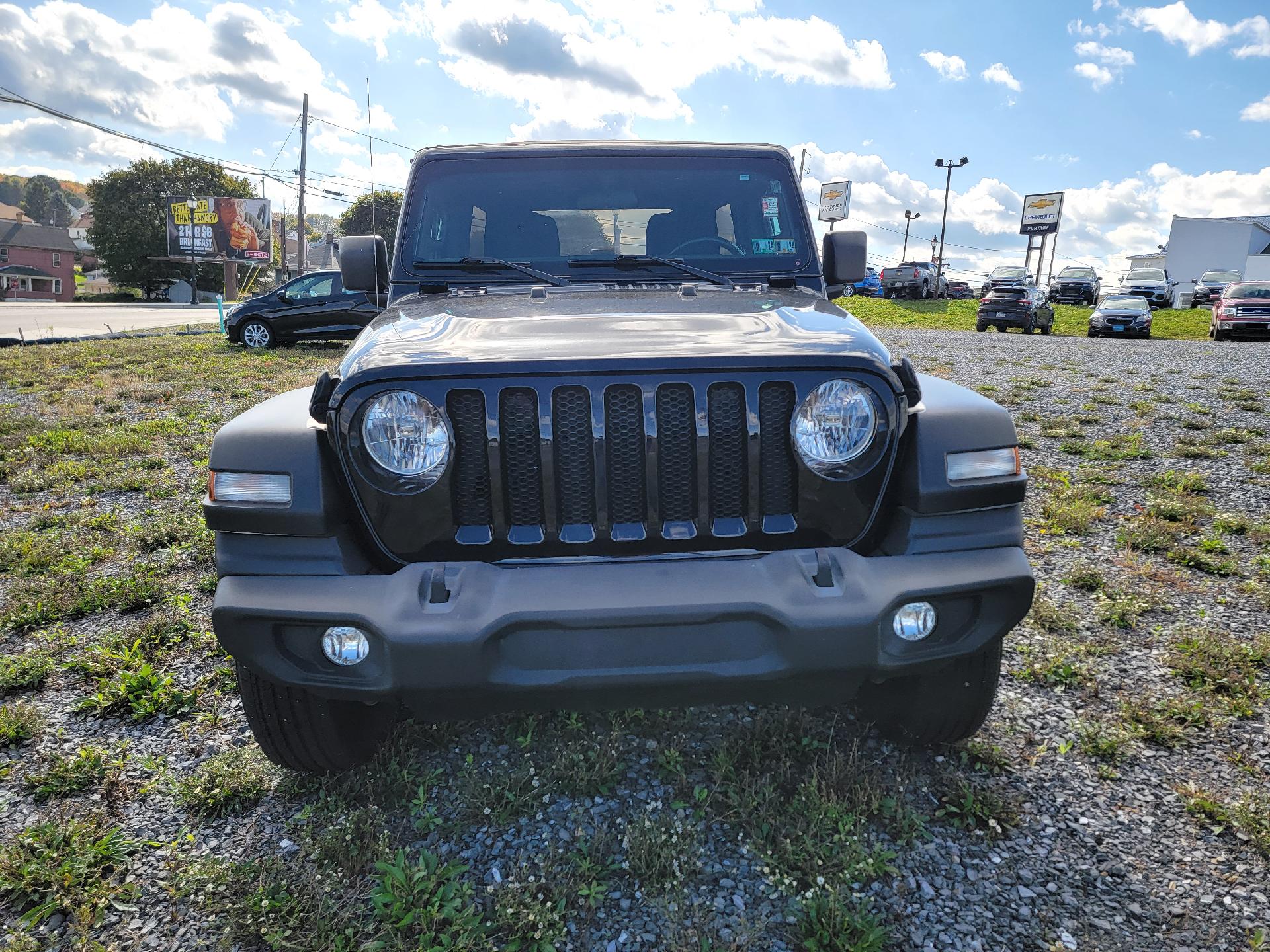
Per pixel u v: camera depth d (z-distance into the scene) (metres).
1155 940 2.05
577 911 2.17
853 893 2.20
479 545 2.25
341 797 2.62
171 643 3.80
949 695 2.63
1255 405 9.41
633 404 2.23
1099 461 7.12
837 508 2.30
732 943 2.03
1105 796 2.62
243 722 3.15
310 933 2.09
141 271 71.44
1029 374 12.91
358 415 2.21
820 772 2.64
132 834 2.52
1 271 82.81
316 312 16.00
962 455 2.31
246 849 2.44
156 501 6.17
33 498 6.29
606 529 2.25
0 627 4.02
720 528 2.28
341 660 2.19
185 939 2.12
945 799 2.57
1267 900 2.18
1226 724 3.02
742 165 3.58
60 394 10.72
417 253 3.42
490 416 2.19
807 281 3.39
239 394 10.73
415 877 2.17
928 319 31.05
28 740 3.05
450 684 2.12
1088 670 3.42
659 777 2.71
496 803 2.57
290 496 2.21
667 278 3.36
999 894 2.21
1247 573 4.53
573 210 3.46
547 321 2.57
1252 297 21.00
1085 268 38.12
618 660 2.15
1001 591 2.31
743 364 2.22
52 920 2.21
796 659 2.15
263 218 61.12
